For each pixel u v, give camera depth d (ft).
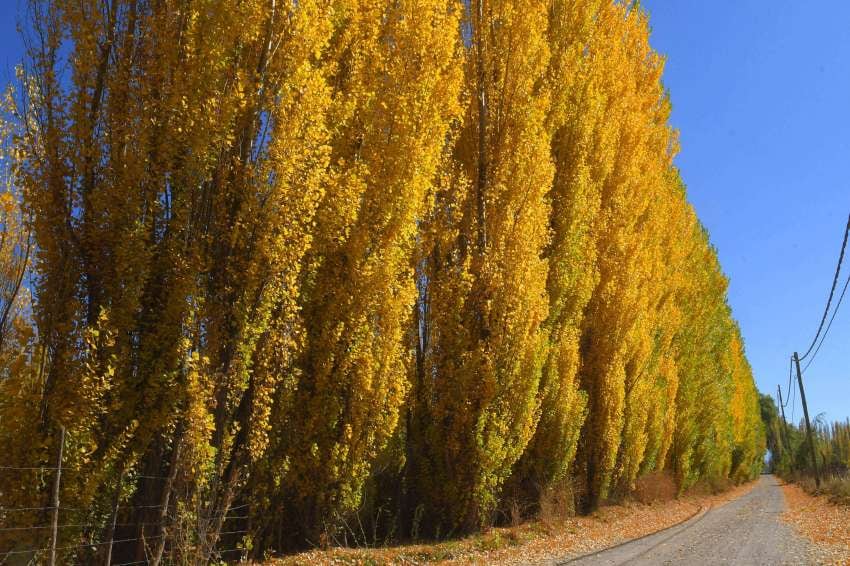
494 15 56.08
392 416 39.60
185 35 29.86
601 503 78.02
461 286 49.26
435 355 49.55
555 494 61.26
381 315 38.88
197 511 29.04
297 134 31.83
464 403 47.88
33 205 26.53
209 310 30.58
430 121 41.91
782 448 285.23
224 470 31.35
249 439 31.91
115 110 28.71
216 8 30.27
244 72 31.24
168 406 27.94
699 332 126.11
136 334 28.30
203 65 29.76
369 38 41.70
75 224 27.22
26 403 25.23
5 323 28.55
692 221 129.18
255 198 31.14
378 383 38.63
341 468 37.68
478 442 47.65
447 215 51.16
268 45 32.50
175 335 28.58
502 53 55.72
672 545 48.73
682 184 128.67
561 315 62.39
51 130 27.14
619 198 76.89
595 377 73.05
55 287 26.35
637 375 83.51
